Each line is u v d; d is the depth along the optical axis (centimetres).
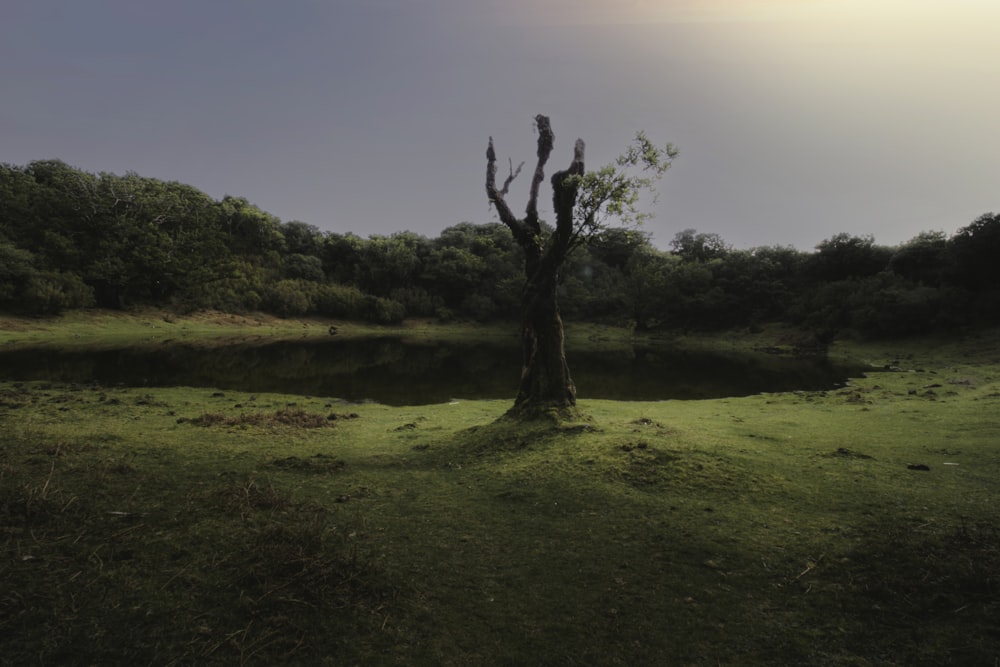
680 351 5412
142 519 600
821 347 5075
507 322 8494
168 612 434
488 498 779
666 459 895
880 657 416
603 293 8306
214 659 385
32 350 3303
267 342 4944
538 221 1327
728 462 900
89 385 2062
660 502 746
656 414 1669
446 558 574
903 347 4219
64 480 700
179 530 580
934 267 4988
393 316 7962
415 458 1025
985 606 471
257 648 398
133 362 2955
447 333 7675
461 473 920
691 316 7131
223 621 428
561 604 487
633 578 536
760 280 6806
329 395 2172
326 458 970
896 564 550
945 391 2050
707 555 586
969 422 1384
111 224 5638
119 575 481
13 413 1344
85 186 5722
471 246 9288
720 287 6950
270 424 1327
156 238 5844
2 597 430
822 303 5622
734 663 409
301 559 514
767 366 3741
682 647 427
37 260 4909
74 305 5000
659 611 478
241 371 2828
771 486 805
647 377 3095
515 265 8944
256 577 485
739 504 739
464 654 411
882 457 1012
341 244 8962
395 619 451
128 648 389
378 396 2184
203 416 1359
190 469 827
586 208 1168
